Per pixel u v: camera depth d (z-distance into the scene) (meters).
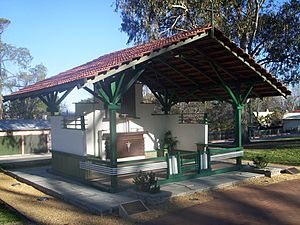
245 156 16.39
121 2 21.25
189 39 9.15
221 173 11.30
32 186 10.21
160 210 7.32
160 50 8.76
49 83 10.83
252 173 11.32
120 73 8.70
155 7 19.92
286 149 18.83
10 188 10.01
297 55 22.36
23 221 6.66
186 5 19.97
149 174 8.34
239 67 11.12
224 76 12.10
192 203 7.87
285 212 7.09
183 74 12.73
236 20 21.41
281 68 23.41
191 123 13.96
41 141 25.66
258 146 22.33
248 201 8.03
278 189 9.27
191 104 39.38
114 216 7.03
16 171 12.62
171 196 8.20
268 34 22.77
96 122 12.48
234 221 6.56
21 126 25.17
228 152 11.70
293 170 11.79
